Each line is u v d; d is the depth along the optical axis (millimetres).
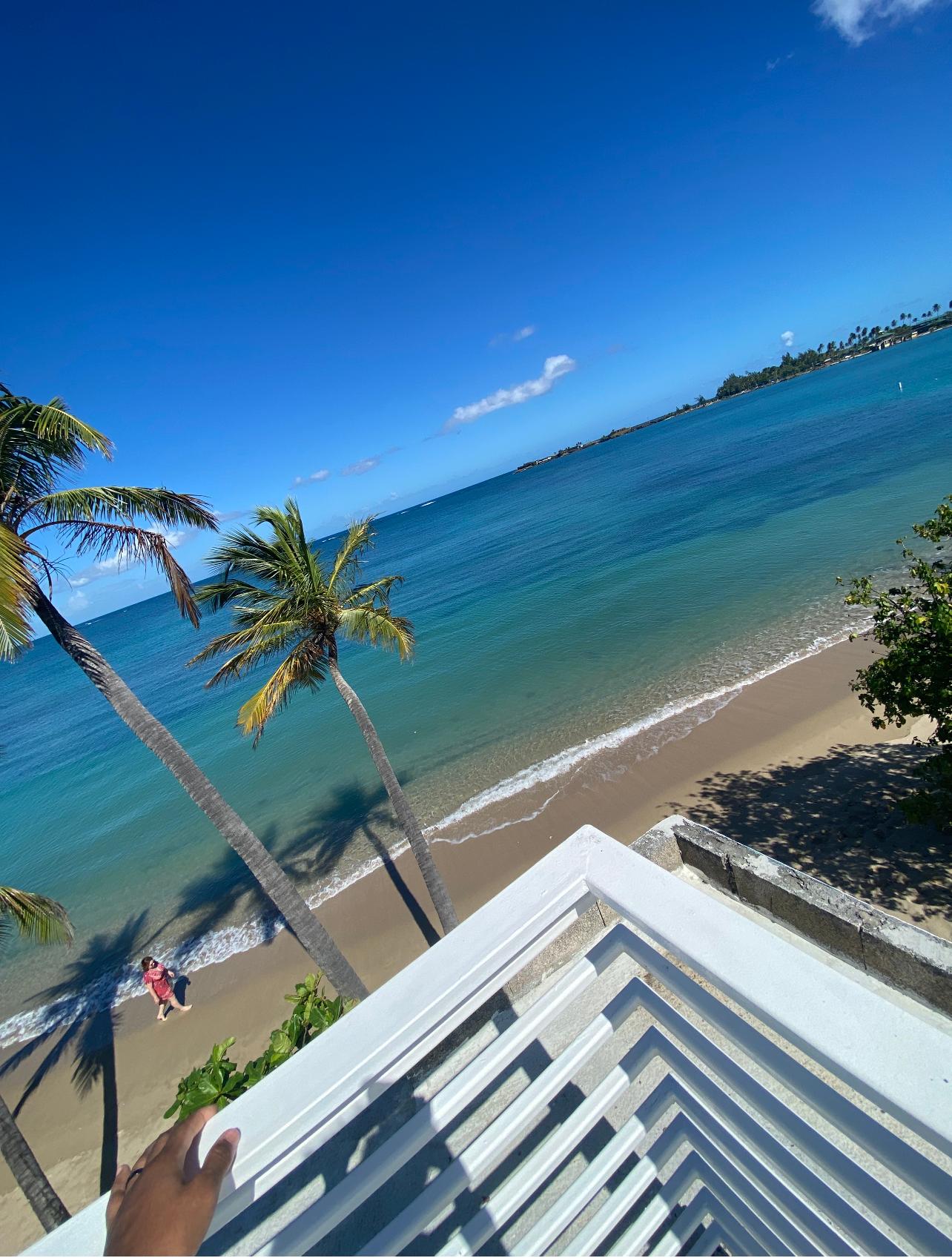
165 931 13562
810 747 12781
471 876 12062
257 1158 1047
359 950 11062
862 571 21797
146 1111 9195
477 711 20484
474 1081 1286
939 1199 764
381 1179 1192
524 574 43062
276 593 9375
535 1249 1248
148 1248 790
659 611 24969
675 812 12000
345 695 9477
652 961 1298
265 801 18812
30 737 42844
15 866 20250
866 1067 863
